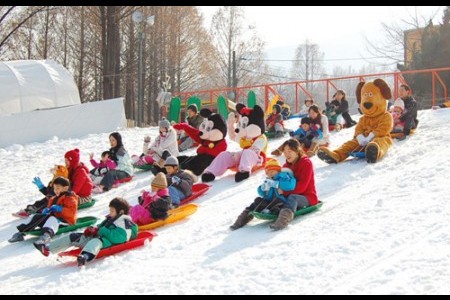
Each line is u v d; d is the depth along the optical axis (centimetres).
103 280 677
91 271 714
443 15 3666
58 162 1625
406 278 588
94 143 1820
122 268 717
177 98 2194
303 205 855
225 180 1188
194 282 635
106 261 744
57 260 787
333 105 1697
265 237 779
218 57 5294
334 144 1432
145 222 892
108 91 3347
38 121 1880
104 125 2028
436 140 1302
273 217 837
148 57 4416
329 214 860
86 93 4653
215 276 646
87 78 4597
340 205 910
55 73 2383
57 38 4612
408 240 698
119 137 1284
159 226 900
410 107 1359
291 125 1978
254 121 1213
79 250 786
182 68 4794
